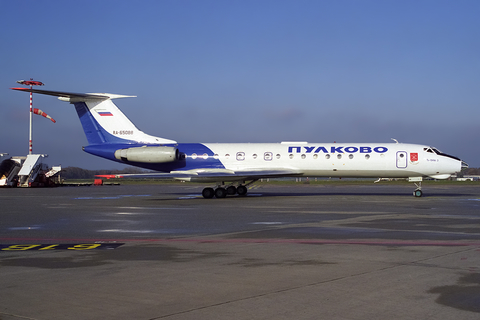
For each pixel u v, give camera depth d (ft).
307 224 51.85
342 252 33.45
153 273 26.76
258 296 21.71
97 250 35.22
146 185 229.25
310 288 23.07
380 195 110.93
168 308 19.95
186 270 27.53
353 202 85.71
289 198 98.78
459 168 98.43
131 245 37.58
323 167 102.12
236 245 37.09
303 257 31.50
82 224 53.11
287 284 23.93
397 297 21.40
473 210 68.74
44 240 40.96
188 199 97.76
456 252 33.22
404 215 61.57
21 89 95.50
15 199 100.68
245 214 63.87
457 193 122.31
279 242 38.63
